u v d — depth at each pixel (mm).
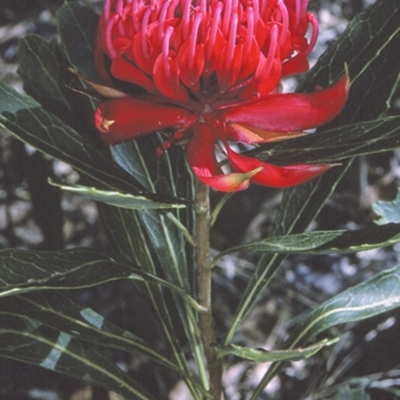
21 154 877
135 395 532
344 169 508
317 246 435
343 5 946
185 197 542
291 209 524
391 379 659
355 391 589
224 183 404
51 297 496
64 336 523
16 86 941
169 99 428
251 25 402
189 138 434
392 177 954
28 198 916
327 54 488
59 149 450
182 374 521
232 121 433
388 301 519
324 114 428
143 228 578
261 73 413
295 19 422
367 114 488
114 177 454
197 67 408
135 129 429
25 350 513
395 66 483
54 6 951
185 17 405
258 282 531
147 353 514
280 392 863
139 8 415
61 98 521
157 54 412
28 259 440
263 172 413
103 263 457
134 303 919
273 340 907
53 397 765
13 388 797
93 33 536
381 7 475
